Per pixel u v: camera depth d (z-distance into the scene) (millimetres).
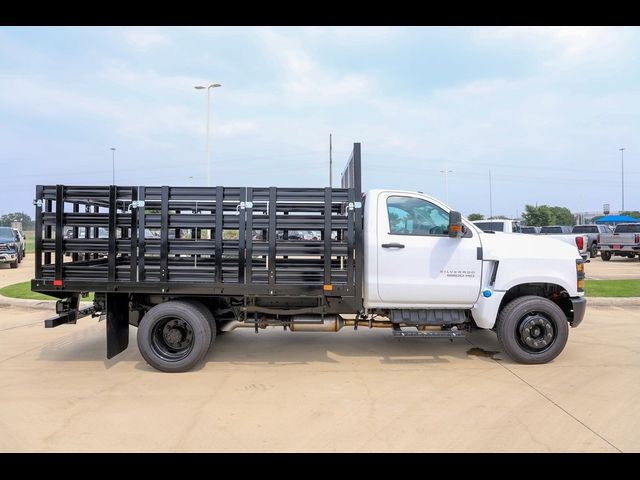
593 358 5957
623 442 3617
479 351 6379
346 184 6430
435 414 4176
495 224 16625
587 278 14188
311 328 5863
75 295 5695
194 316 5355
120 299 5680
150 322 5359
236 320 5852
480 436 3730
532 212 54562
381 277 5578
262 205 5387
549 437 3707
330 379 5184
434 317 5793
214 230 5504
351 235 5391
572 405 4375
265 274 5461
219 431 3828
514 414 4164
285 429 3867
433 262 5625
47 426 3922
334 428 3887
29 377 5230
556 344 5668
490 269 5715
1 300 10250
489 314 5684
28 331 7598
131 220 5375
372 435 3750
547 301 5691
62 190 5379
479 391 4770
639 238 20203
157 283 5395
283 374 5371
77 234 5895
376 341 6961
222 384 5008
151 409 4293
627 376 5242
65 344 6734
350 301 5562
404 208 5730
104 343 6793
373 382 5074
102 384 4996
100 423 3980
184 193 5352
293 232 6086
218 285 5379
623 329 7598
